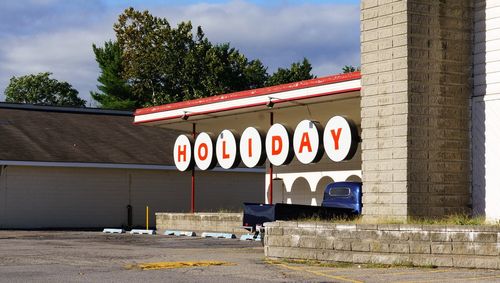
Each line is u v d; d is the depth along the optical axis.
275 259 18.94
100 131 43.62
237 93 30.88
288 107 30.17
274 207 23.05
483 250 16.19
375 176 19.86
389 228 17.25
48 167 38.50
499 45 19.84
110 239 28.39
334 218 23.11
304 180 33.56
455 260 16.47
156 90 75.12
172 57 74.75
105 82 77.50
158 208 41.31
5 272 15.91
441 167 19.70
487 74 20.02
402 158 19.27
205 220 33.12
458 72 20.12
